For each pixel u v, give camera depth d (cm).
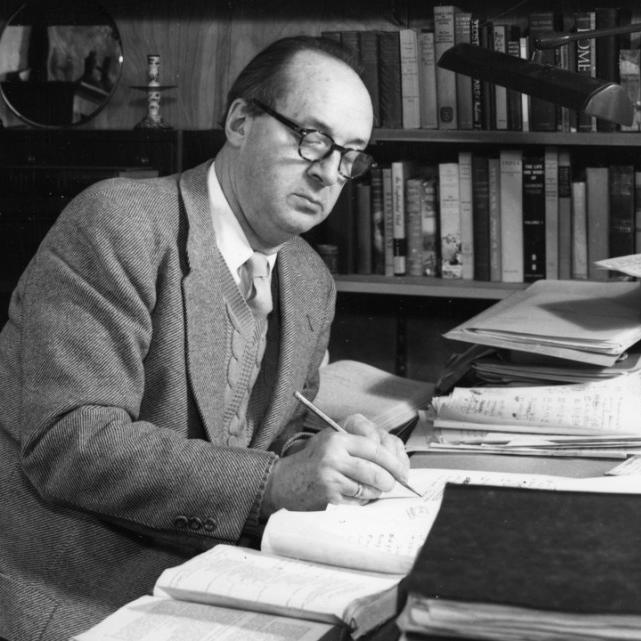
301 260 158
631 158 296
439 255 288
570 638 68
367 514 103
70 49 335
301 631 84
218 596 89
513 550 78
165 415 136
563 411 148
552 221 275
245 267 146
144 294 133
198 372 137
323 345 167
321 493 117
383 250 292
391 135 281
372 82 283
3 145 314
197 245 138
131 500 123
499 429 149
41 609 130
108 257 130
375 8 310
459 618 70
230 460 123
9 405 140
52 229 137
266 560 96
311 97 136
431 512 104
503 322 166
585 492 90
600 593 70
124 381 129
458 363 173
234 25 324
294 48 140
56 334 128
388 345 310
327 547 96
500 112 275
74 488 124
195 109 330
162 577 92
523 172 276
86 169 290
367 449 119
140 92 333
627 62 264
